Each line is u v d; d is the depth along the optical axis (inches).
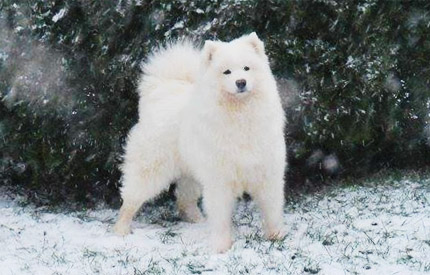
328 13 202.4
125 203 191.0
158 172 188.4
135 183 189.2
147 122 188.7
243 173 175.3
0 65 204.2
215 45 172.9
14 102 205.3
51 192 219.3
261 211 181.6
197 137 176.1
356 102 205.5
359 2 201.3
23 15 202.2
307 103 203.9
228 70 170.6
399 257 167.0
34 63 203.9
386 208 193.9
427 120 212.8
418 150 220.5
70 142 207.9
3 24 202.8
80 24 201.9
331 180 219.5
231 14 199.6
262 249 173.3
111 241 183.9
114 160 207.9
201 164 176.7
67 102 205.5
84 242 183.9
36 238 187.5
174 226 196.2
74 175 211.3
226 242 177.0
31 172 216.5
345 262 166.2
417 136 216.5
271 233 180.4
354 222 185.8
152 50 202.1
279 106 176.2
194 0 200.4
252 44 173.6
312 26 203.6
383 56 203.8
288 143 208.1
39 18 202.2
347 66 202.8
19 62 203.9
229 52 171.0
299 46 202.5
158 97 189.9
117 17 200.5
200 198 208.7
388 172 220.5
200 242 182.7
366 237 176.9
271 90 173.8
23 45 203.5
